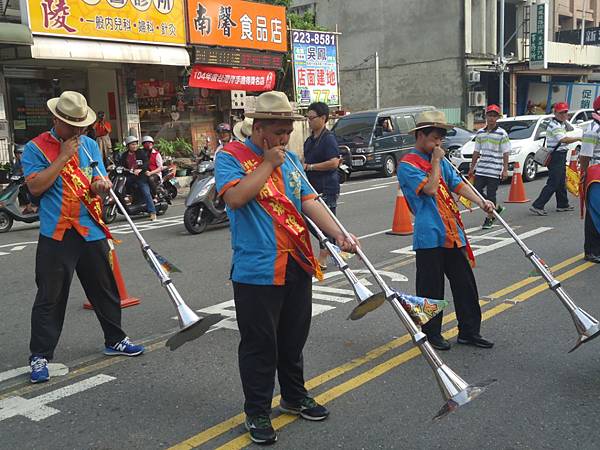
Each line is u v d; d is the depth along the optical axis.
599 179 5.90
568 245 8.21
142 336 5.27
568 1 36.41
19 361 4.79
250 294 3.32
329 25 32.16
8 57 13.74
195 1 16.61
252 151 3.32
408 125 19.34
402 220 9.43
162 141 17.22
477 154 9.77
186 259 8.27
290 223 3.33
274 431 3.44
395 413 3.73
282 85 22.52
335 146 6.87
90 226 4.47
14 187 10.91
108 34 14.57
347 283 6.71
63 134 4.26
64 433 3.60
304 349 4.80
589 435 3.40
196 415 3.78
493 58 28.97
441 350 4.70
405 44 29.78
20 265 8.22
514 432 3.46
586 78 34.62
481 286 6.41
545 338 4.91
